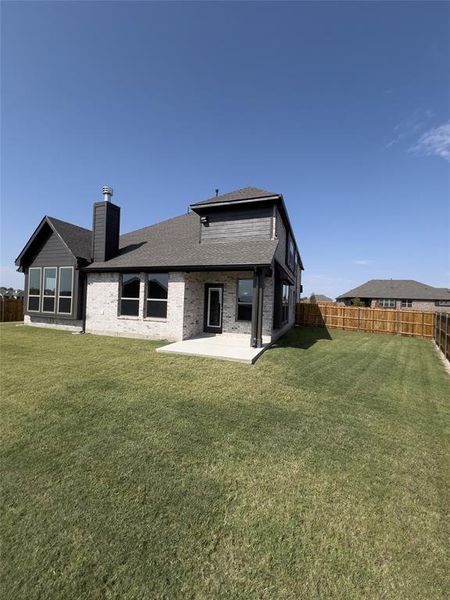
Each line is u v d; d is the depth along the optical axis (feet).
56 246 45.24
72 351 29.78
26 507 8.71
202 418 15.07
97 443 12.41
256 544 7.59
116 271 40.96
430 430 14.82
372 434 14.12
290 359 28.78
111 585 6.46
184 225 51.98
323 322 70.13
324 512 8.80
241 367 24.68
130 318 39.81
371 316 64.75
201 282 40.91
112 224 44.78
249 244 37.58
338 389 20.61
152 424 14.24
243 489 9.74
